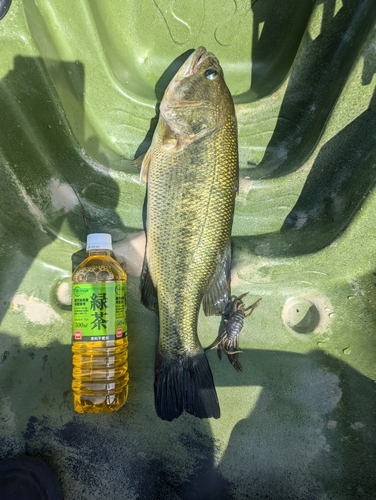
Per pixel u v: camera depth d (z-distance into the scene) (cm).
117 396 41
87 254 44
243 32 51
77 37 45
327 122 42
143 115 50
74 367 41
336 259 42
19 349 41
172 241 40
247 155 50
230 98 42
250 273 44
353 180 42
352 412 41
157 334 44
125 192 46
